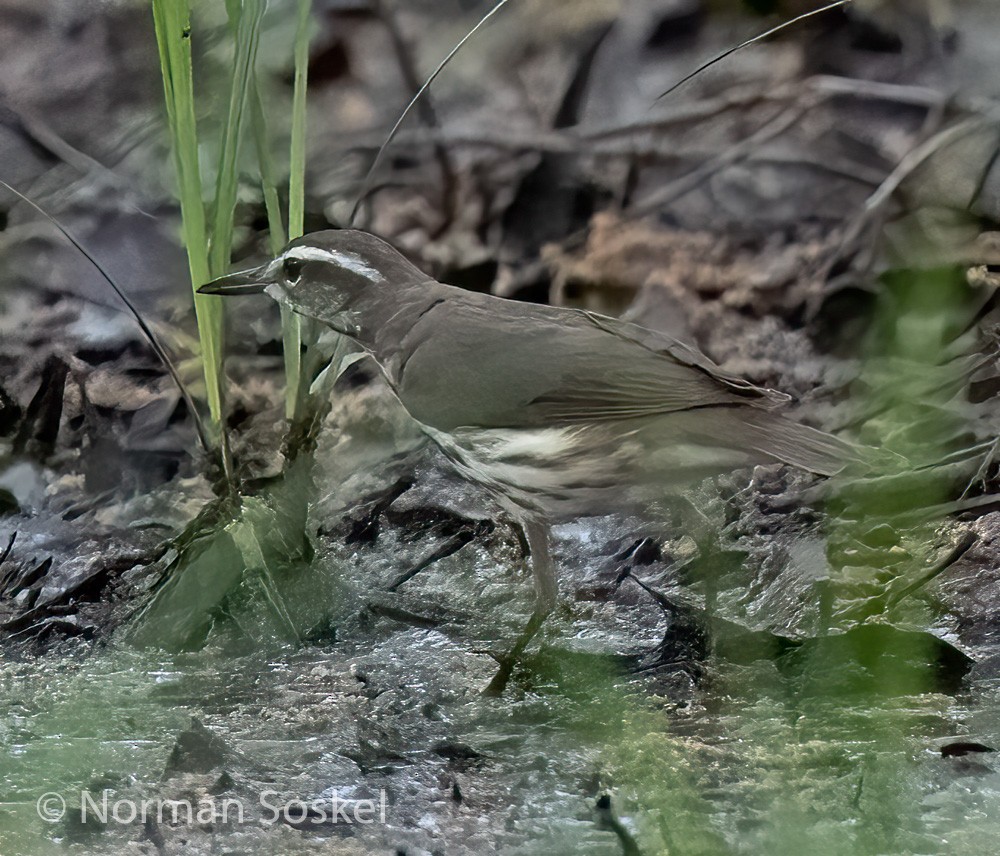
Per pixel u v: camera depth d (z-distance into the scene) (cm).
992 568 391
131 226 402
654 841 381
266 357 400
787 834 381
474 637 390
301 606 391
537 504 389
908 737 385
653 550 393
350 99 404
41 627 391
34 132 404
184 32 391
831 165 403
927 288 400
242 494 392
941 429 396
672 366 388
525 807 382
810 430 388
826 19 404
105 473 396
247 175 403
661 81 404
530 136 404
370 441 397
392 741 385
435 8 405
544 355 388
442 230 403
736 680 387
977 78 403
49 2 405
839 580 391
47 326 400
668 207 403
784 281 401
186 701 387
